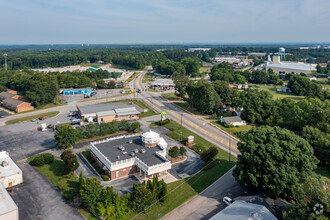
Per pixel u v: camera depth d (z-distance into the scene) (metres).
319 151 82.56
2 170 70.56
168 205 63.12
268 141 67.44
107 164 74.31
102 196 59.84
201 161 87.06
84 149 94.44
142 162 73.25
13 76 199.62
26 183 70.94
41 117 129.88
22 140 103.19
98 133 106.50
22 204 61.50
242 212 55.00
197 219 58.34
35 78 174.50
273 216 54.25
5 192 60.81
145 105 159.12
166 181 73.38
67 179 73.00
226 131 116.31
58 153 91.25
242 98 130.62
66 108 152.00
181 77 181.00
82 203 61.97
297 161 63.44
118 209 58.25
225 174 79.00
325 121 93.94
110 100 171.12
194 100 144.38
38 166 80.94
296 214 49.72
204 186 72.00
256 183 62.88
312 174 64.19
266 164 62.16
